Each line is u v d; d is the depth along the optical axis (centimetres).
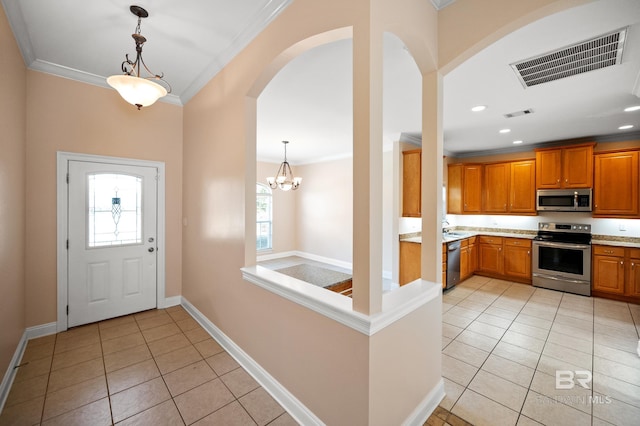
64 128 281
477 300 393
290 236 754
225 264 258
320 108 341
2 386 190
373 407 137
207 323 290
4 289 200
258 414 178
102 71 282
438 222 190
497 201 505
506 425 171
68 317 288
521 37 185
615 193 396
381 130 139
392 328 148
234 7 187
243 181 232
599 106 305
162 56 251
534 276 457
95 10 191
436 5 177
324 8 155
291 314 181
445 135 428
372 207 135
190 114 331
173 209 353
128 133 319
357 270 139
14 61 216
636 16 162
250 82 220
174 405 185
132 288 327
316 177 698
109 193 311
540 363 238
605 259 395
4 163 199
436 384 192
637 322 318
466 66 224
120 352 247
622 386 207
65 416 174
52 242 277
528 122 363
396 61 227
